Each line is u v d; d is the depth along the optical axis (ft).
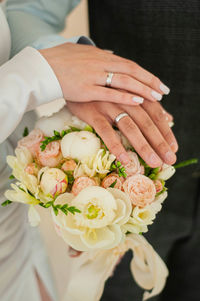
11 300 2.65
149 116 2.07
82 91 1.99
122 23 2.55
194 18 2.30
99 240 1.69
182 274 3.24
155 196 1.83
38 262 2.97
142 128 2.00
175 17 2.34
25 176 1.78
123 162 1.84
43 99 1.97
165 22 2.38
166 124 2.06
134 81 2.01
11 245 2.52
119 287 3.39
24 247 2.71
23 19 2.52
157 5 2.35
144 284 2.25
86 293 2.12
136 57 2.61
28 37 2.39
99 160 1.76
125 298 3.40
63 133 1.87
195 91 2.52
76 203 1.68
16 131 2.45
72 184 1.82
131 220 1.74
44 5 2.63
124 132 1.96
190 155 2.74
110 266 2.11
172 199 2.97
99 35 2.77
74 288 2.13
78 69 2.01
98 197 1.68
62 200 1.73
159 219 3.06
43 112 3.41
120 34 2.61
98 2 2.62
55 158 1.83
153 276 2.13
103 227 1.71
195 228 3.08
